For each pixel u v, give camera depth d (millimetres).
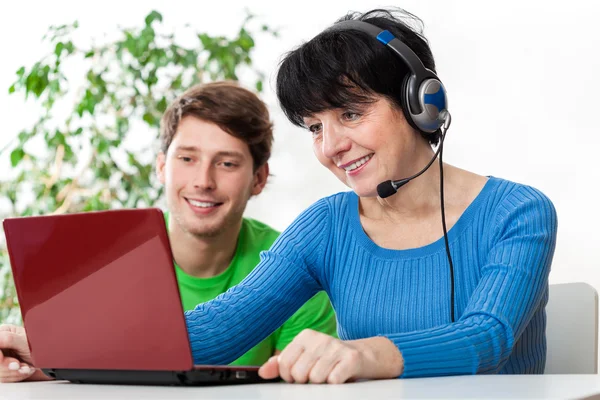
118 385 917
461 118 2967
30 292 936
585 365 1425
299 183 3293
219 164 1813
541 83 2814
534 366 1275
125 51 3053
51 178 3029
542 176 2807
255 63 3363
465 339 963
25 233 917
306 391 750
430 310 1231
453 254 1251
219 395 731
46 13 3436
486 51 2920
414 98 1171
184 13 3404
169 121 1861
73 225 879
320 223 1393
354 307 1306
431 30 3029
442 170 1211
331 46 1181
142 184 3018
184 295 1880
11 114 3375
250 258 1919
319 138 1266
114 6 3396
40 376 1096
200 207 1811
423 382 833
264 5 3344
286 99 1237
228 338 1213
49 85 3012
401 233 1324
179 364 838
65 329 920
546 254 1149
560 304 1468
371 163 1208
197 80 3008
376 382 846
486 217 1249
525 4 2844
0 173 3324
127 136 3232
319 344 867
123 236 843
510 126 2869
